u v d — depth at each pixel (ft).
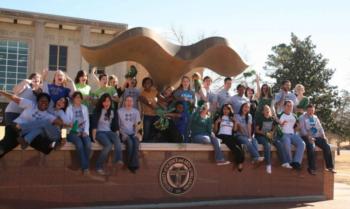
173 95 35.06
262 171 36.45
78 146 29.17
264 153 35.91
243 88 37.17
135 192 31.71
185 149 33.24
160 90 38.34
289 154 36.58
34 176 28.73
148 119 33.83
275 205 35.22
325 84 127.34
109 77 36.52
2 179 27.99
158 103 34.88
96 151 30.50
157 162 32.50
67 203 29.58
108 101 30.45
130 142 30.81
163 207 32.30
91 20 97.71
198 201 33.83
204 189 34.12
